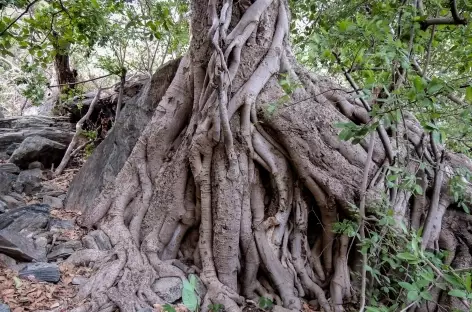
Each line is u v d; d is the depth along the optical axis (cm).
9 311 331
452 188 418
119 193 507
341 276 448
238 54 448
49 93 1395
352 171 450
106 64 956
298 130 450
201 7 488
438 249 448
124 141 628
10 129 1060
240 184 439
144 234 475
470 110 273
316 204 479
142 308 360
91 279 394
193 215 471
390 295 427
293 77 476
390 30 352
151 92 645
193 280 177
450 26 402
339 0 537
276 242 450
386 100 287
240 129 448
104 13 760
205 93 459
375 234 357
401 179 414
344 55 354
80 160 925
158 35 720
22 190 672
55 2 670
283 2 511
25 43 682
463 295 207
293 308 420
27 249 430
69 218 563
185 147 474
